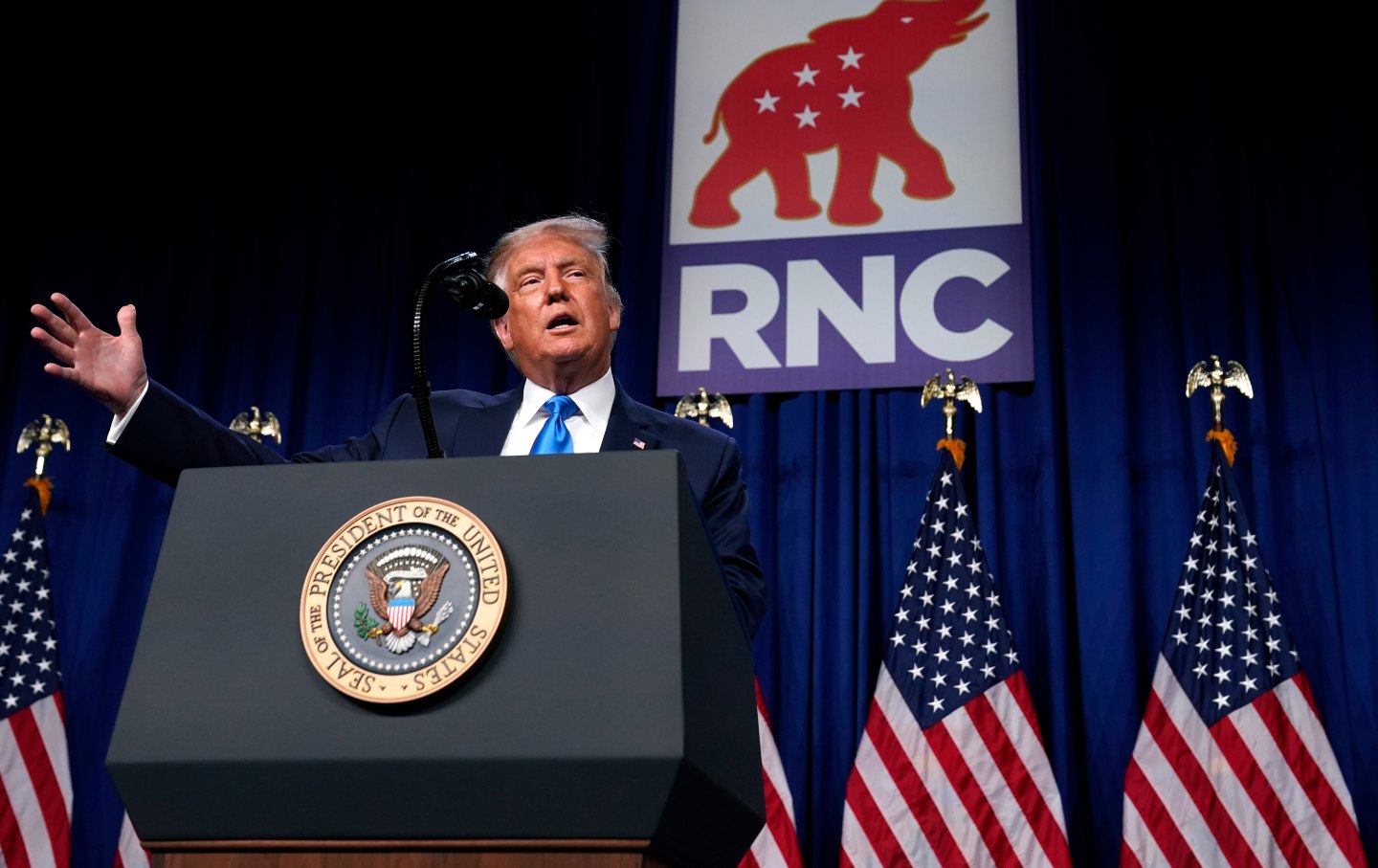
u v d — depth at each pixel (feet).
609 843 2.80
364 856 2.91
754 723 3.47
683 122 16.40
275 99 17.76
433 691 2.85
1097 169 15.31
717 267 15.78
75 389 16.75
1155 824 12.37
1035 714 13.26
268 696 2.98
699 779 2.88
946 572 13.67
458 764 2.83
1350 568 13.47
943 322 15.14
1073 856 13.08
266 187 17.35
